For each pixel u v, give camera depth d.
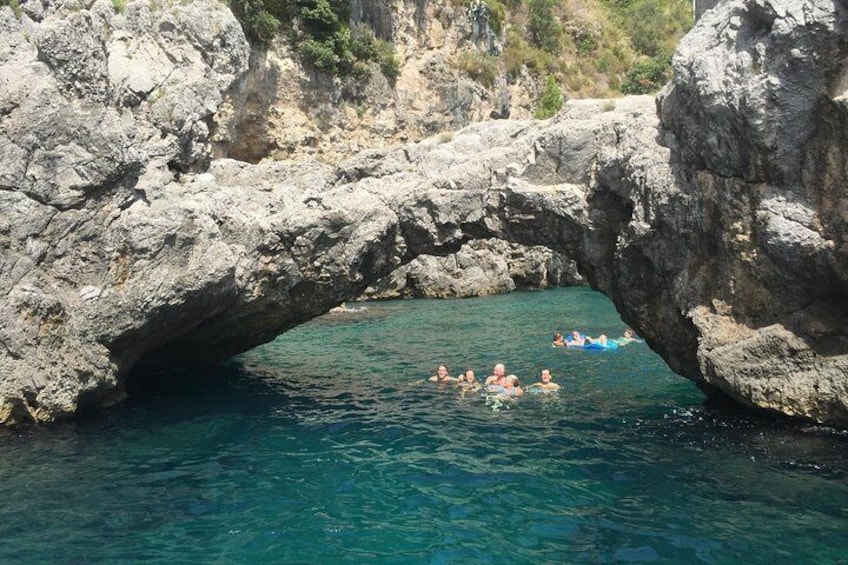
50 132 13.37
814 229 11.02
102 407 15.62
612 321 31.42
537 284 49.06
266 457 12.02
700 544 8.26
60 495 10.21
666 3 72.88
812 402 11.63
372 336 27.86
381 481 10.71
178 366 20.12
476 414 14.93
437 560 8.00
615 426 13.62
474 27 49.75
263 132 36.66
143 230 14.05
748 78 11.15
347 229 16.58
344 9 40.16
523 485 10.41
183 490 10.41
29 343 13.08
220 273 14.75
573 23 61.78
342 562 8.00
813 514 9.00
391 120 42.47
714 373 12.69
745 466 10.88
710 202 12.59
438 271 44.53
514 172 16.25
